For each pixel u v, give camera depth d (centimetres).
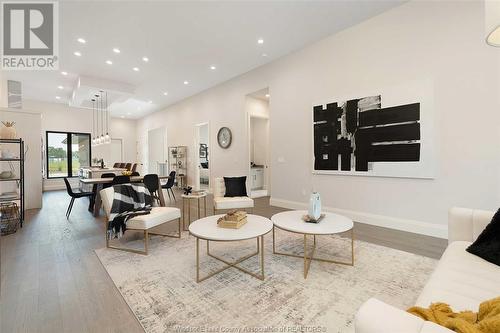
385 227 359
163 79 624
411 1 327
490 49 274
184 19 362
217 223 241
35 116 541
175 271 233
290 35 416
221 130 677
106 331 155
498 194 272
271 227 236
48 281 217
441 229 311
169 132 937
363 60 377
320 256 261
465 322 69
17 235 349
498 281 127
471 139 287
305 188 468
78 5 327
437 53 309
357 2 331
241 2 326
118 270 236
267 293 194
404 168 337
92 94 666
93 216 464
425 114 318
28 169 532
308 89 455
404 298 183
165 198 655
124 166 846
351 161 393
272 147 528
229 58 505
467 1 287
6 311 175
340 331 151
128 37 411
